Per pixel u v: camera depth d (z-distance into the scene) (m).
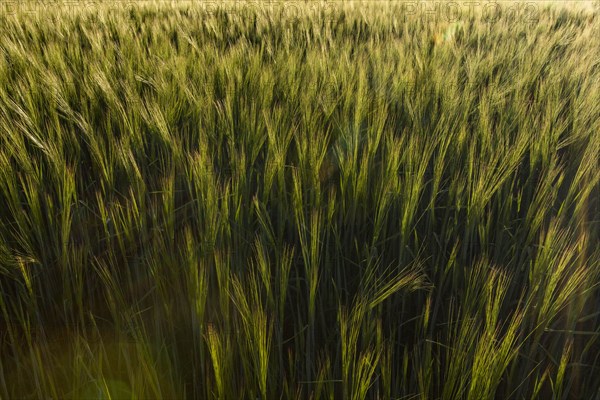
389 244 2.34
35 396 1.72
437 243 2.31
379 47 4.41
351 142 2.57
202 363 1.62
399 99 3.31
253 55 4.00
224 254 1.95
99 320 2.07
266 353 1.43
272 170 2.32
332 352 1.84
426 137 2.75
